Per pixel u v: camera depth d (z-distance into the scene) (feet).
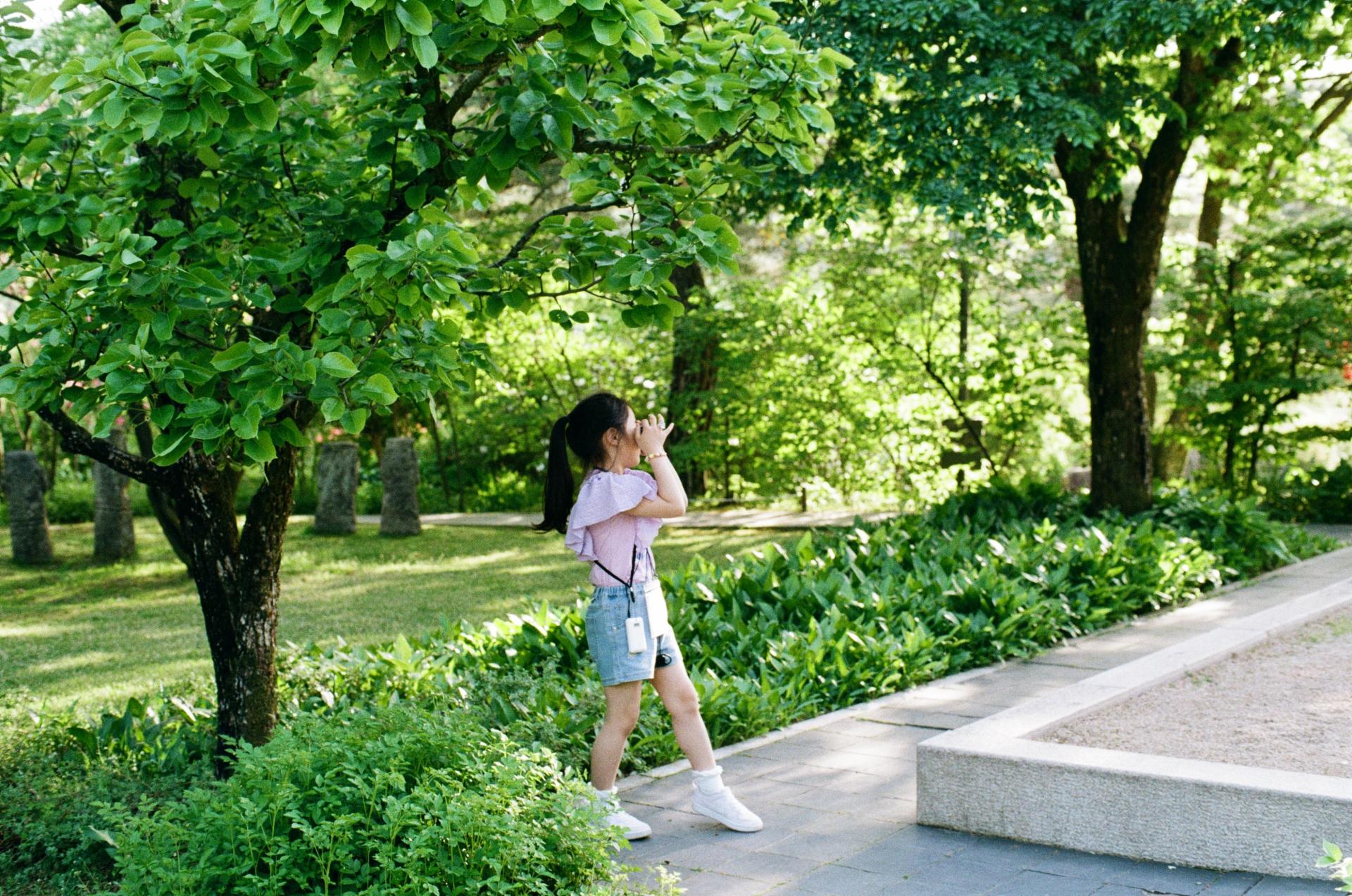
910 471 53.36
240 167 15.12
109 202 15.01
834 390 52.90
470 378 14.96
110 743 17.10
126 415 13.78
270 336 14.69
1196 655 18.99
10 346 12.69
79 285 12.54
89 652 29.37
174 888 9.30
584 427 13.70
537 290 15.07
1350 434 48.93
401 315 12.32
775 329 54.29
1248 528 35.47
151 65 12.37
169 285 12.41
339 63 14.35
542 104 12.60
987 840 13.03
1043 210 32.35
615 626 13.24
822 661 20.94
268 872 9.89
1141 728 15.05
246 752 11.09
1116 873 11.81
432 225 12.25
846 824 13.83
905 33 29.84
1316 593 25.31
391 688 19.69
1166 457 58.34
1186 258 50.06
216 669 15.99
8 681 25.82
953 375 47.65
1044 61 30.14
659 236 13.69
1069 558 28.45
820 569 27.14
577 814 10.53
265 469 13.44
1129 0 28.91
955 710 19.62
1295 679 17.80
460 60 12.73
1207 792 11.75
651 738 16.57
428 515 67.62
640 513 13.30
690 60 13.62
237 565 15.87
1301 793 11.28
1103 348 38.58
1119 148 36.04
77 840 13.76
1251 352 49.80
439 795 10.20
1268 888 11.17
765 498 60.75
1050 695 16.33
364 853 10.01
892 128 30.68
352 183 15.34
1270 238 47.26
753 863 12.60
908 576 26.37
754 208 34.71
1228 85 36.24
